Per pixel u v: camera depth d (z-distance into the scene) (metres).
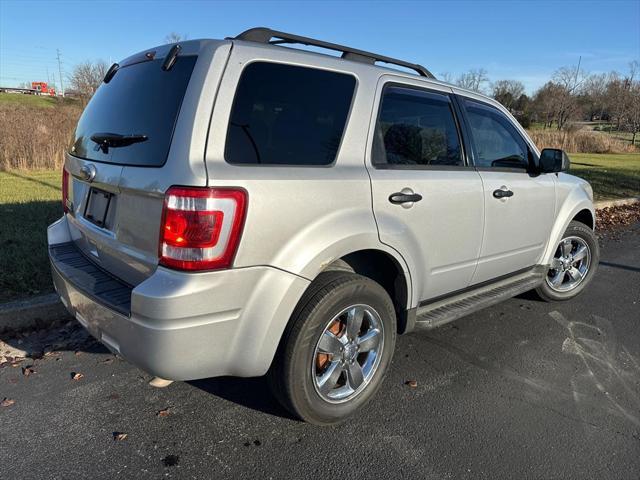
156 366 2.21
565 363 3.68
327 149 2.64
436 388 3.27
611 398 3.23
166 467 2.49
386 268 3.12
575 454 2.66
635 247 7.40
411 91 3.15
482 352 3.80
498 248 3.76
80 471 2.44
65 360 3.49
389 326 2.94
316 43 2.88
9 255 4.97
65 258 3.03
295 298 2.45
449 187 3.21
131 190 2.39
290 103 2.53
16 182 10.34
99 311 2.46
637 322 4.48
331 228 2.53
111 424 2.81
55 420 2.82
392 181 2.86
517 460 2.61
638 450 2.71
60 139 13.34
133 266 2.49
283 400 2.64
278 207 2.34
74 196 3.17
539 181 4.09
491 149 3.74
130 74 2.82
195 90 2.27
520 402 3.14
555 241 4.39
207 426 2.81
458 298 3.65
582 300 5.00
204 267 2.17
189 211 2.13
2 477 2.38
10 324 3.80
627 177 16.28
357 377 2.85
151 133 2.39
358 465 2.54
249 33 2.60
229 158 2.26
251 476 2.45
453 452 2.65
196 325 2.20
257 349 2.40
